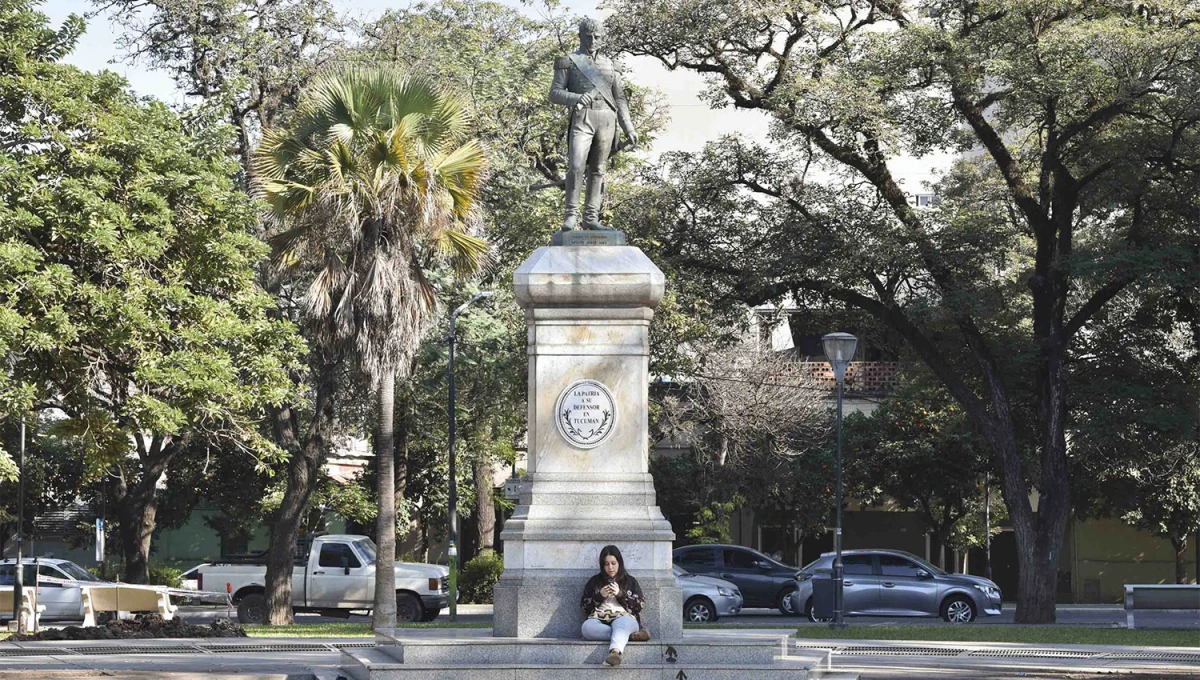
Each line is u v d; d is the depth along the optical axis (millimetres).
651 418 37062
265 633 21828
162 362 19297
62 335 18422
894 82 25734
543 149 32125
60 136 19438
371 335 23516
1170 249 25219
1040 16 25406
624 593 12117
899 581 28922
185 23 28391
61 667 15484
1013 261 30516
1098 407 27906
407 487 43156
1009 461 27359
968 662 16109
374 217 23375
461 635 12820
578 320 12930
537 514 12641
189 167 20391
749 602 31734
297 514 28656
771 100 26125
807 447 40062
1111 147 25828
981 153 44094
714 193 27172
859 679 13117
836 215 26812
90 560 47750
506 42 32594
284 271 25094
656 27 26203
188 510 43656
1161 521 38219
